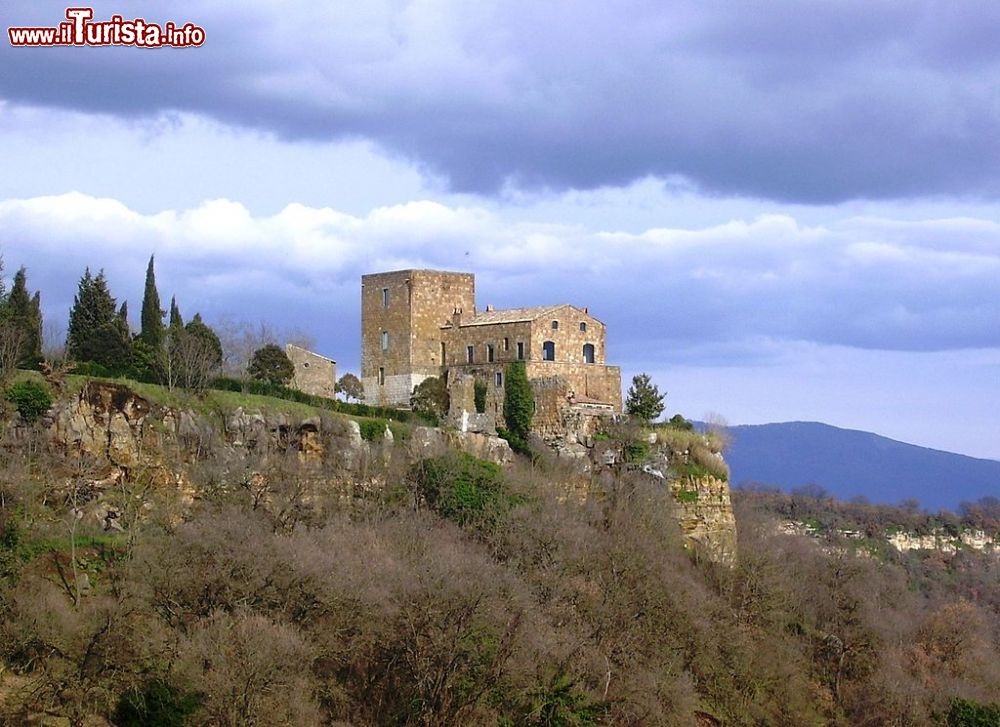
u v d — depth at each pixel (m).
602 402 194.12
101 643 119.12
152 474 149.62
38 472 142.00
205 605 125.38
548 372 194.75
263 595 127.06
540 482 175.38
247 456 154.00
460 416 188.25
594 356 199.50
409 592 130.38
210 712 115.25
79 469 141.75
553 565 154.25
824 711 167.00
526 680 130.38
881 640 183.12
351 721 125.12
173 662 119.06
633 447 187.00
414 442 175.62
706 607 161.25
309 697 120.88
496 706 129.38
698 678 154.12
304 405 171.12
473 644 130.62
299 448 165.00
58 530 137.00
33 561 131.50
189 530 131.38
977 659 191.75
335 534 143.12
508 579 141.00
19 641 118.50
